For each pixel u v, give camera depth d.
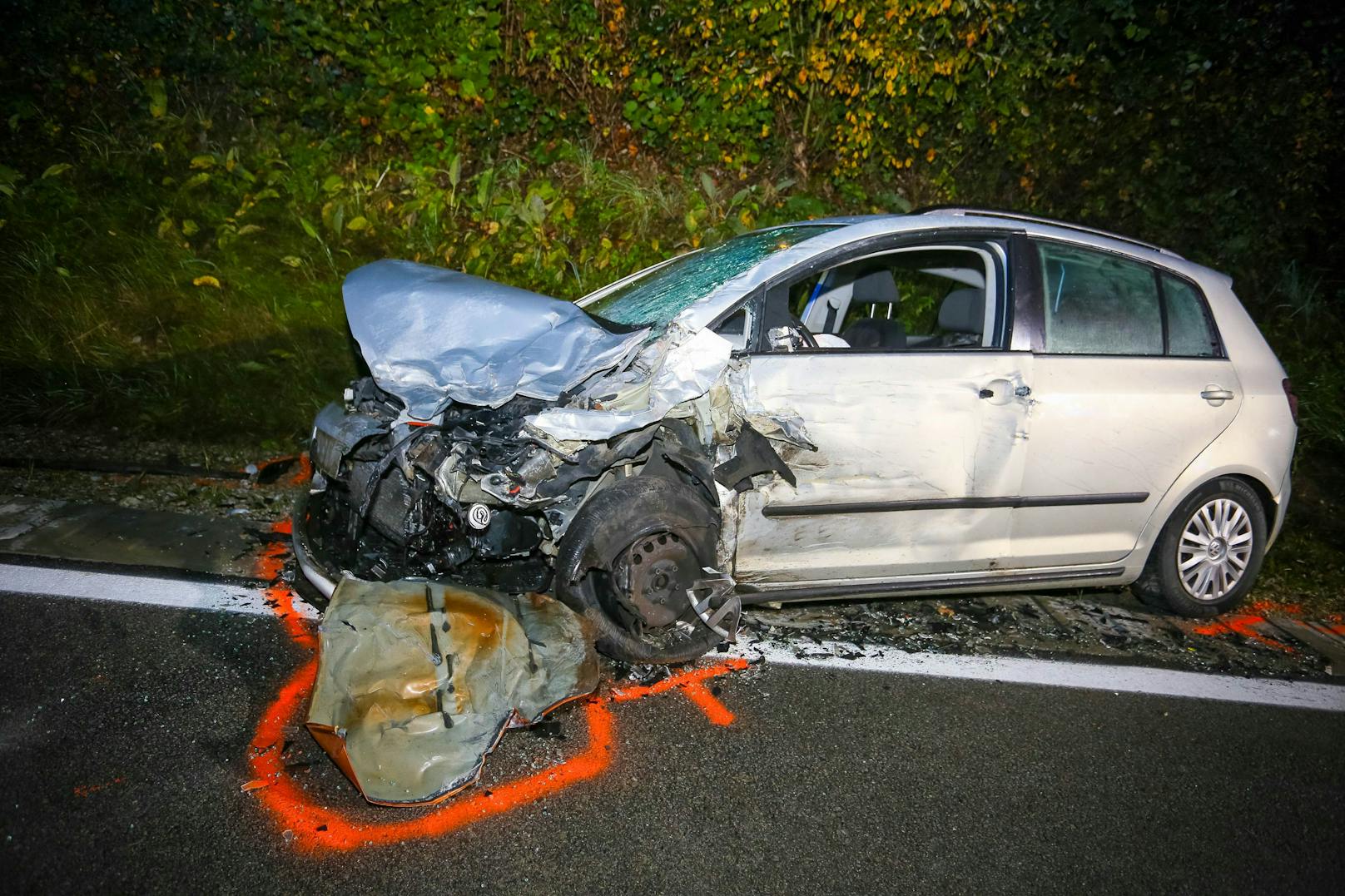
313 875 2.63
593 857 2.78
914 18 7.78
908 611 4.43
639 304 4.23
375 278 3.94
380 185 7.66
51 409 5.60
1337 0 8.30
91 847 2.65
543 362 3.52
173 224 6.93
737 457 3.61
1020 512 4.13
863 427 3.79
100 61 7.85
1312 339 7.77
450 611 3.25
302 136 7.78
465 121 7.95
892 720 3.57
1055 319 4.19
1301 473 6.55
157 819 2.78
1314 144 8.09
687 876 2.73
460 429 3.43
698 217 7.83
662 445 3.61
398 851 2.74
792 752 3.32
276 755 3.09
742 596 3.91
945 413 3.90
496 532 3.48
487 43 7.84
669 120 8.14
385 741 2.91
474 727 3.03
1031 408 4.03
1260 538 4.69
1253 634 4.59
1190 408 4.35
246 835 2.75
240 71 7.85
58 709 3.20
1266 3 8.44
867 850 2.89
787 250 3.91
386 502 3.61
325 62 8.01
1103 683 3.97
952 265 5.04
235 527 4.68
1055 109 8.46
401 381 3.48
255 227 6.90
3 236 6.57
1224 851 3.04
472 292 3.76
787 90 8.21
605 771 3.14
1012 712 3.69
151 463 5.25
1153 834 3.09
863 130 8.20
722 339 3.60
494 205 7.50
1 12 7.75
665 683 3.66
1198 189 8.32
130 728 3.14
